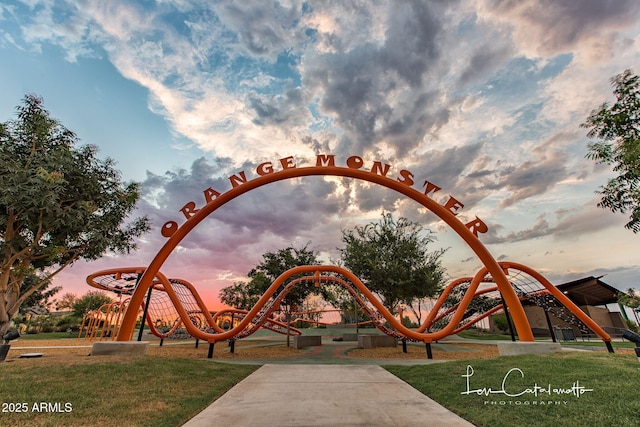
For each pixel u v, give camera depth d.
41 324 38.25
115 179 19.09
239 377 9.34
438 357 15.37
